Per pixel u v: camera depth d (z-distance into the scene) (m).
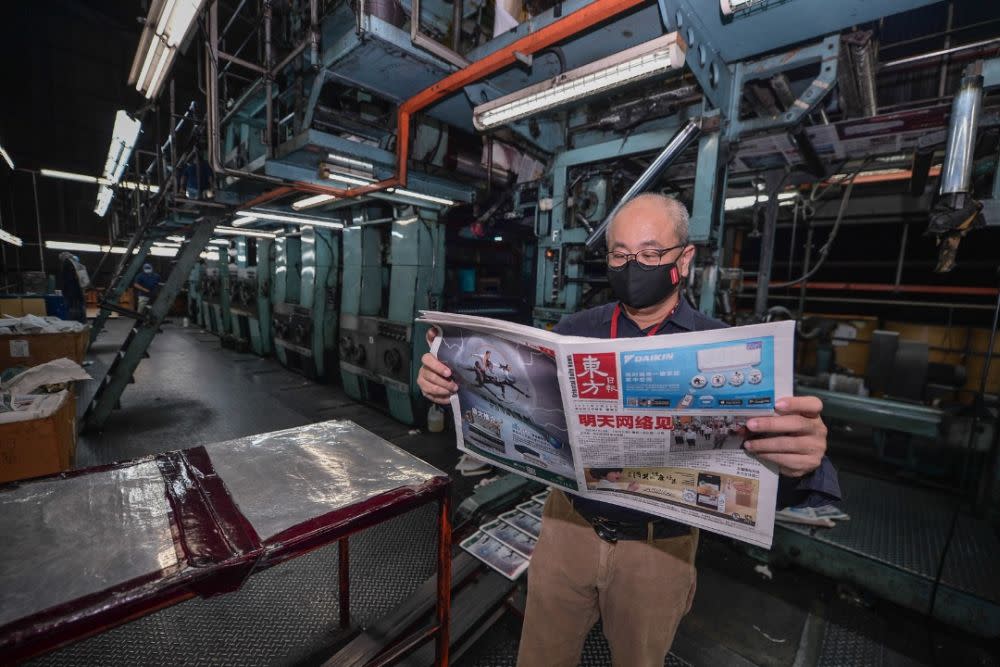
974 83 2.02
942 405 3.26
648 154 2.85
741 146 2.71
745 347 0.73
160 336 10.45
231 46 6.27
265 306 7.88
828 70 2.16
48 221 13.78
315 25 2.54
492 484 2.77
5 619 0.66
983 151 2.57
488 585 2.04
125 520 0.96
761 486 0.79
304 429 1.58
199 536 0.91
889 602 2.17
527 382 0.97
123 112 4.80
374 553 2.46
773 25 2.00
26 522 0.93
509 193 4.06
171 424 4.55
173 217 5.97
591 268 3.47
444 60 2.37
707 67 2.18
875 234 5.28
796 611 2.12
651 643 1.07
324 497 1.10
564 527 1.18
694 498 0.86
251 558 0.86
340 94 3.23
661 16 1.72
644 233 1.05
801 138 2.63
